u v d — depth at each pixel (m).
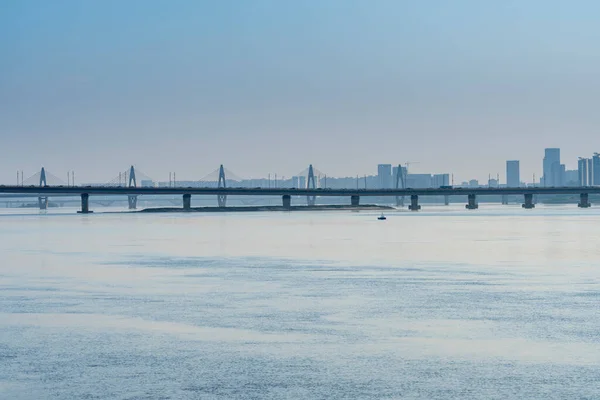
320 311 68.56
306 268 103.00
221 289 82.56
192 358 52.56
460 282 87.31
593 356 52.28
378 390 45.78
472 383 46.75
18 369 50.28
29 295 79.44
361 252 128.38
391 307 70.44
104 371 49.75
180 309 70.06
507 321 63.56
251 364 51.06
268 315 66.75
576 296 76.38
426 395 44.88
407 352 53.59
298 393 45.47
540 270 98.81
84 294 79.75
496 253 124.56
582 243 147.12
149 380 47.94
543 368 49.62
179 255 124.69
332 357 52.47
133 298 76.69
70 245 151.12
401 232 193.12
